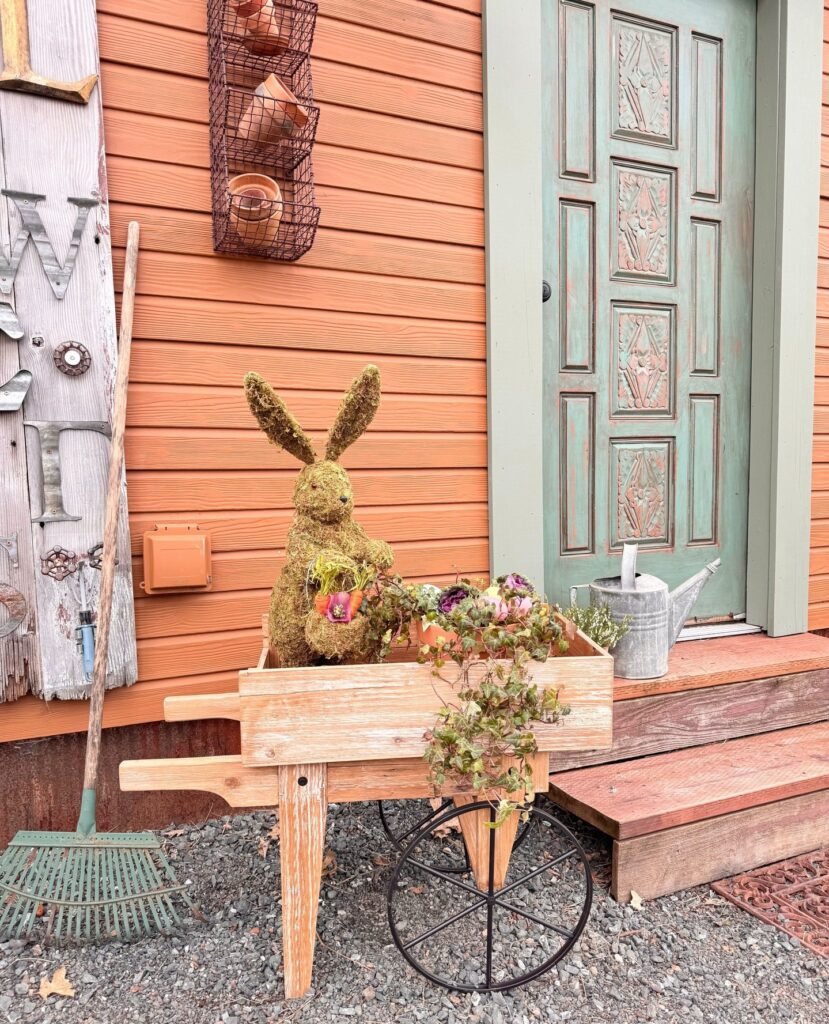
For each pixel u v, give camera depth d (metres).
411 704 1.53
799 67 3.13
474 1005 1.64
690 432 3.23
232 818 2.39
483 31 2.58
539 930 1.90
